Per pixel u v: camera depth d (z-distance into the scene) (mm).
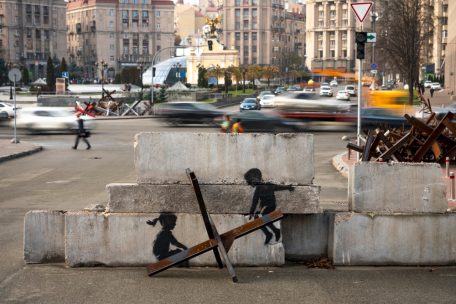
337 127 40594
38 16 186375
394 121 38656
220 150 8672
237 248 8734
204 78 123812
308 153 8695
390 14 80812
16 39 181500
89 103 61250
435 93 93938
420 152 18547
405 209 8883
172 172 8727
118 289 7906
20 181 19250
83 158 26422
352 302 7445
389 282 8180
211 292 7781
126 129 44469
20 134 40438
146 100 73312
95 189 17312
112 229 8750
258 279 8273
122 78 151500
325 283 8125
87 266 8789
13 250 9984
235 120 38500
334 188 17469
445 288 7945
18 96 95812
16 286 8062
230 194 8656
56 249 9039
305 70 190750
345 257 8820
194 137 8680
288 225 8953
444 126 18250
